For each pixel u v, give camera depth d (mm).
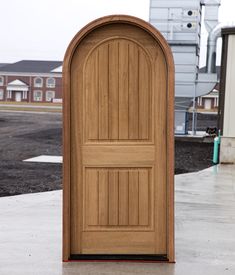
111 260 5945
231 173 15898
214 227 8109
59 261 6012
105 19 5812
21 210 9398
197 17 31484
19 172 16031
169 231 5926
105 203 6000
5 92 51906
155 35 5816
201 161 19969
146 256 6016
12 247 6668
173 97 5832
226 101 19109
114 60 5922
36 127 35000
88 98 5945
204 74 31547
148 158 5961
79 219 6012
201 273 5668
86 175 5988
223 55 19156
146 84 5930
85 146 5969
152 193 5988
